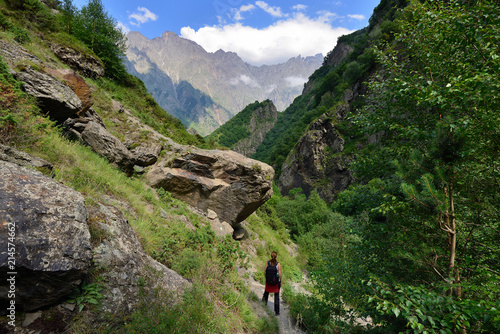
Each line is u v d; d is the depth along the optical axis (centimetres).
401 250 330
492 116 268
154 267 384
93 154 700
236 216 1017
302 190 7156
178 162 988
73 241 254
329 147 6981
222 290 483
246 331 425
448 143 291
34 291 217
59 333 226
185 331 300
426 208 304
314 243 1809
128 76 2311
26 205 240
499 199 305
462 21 281
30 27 1378
